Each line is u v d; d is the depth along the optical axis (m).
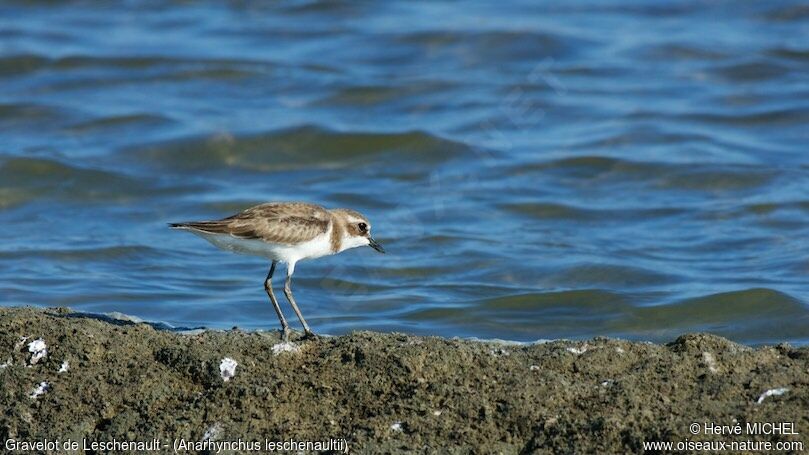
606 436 8.66
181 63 26.77
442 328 14.73
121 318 11.65
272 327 14.55
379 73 26.67
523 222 19.36
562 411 9.00
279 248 11.05
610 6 30.59
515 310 15.44
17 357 9.85
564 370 9.50
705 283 16.23
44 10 30.97
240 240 10.90
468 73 26.55
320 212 11.50
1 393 9.57
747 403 8.92
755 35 28.45
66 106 24.19
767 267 16.80
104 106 24.44
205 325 14.63
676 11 30.14
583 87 25.78
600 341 9.93
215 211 20.00
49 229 18.98
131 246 18.02
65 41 28.25
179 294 15.95
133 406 9.40
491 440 8.86
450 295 16.03
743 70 26.38
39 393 9.55
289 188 21.00
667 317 15.02
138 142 22.59
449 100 25.12
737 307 15.19
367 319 15.02
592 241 18.27
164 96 25.28
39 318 10.27
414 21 29.52
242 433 9.01
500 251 17.78
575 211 19.69
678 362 9.51
